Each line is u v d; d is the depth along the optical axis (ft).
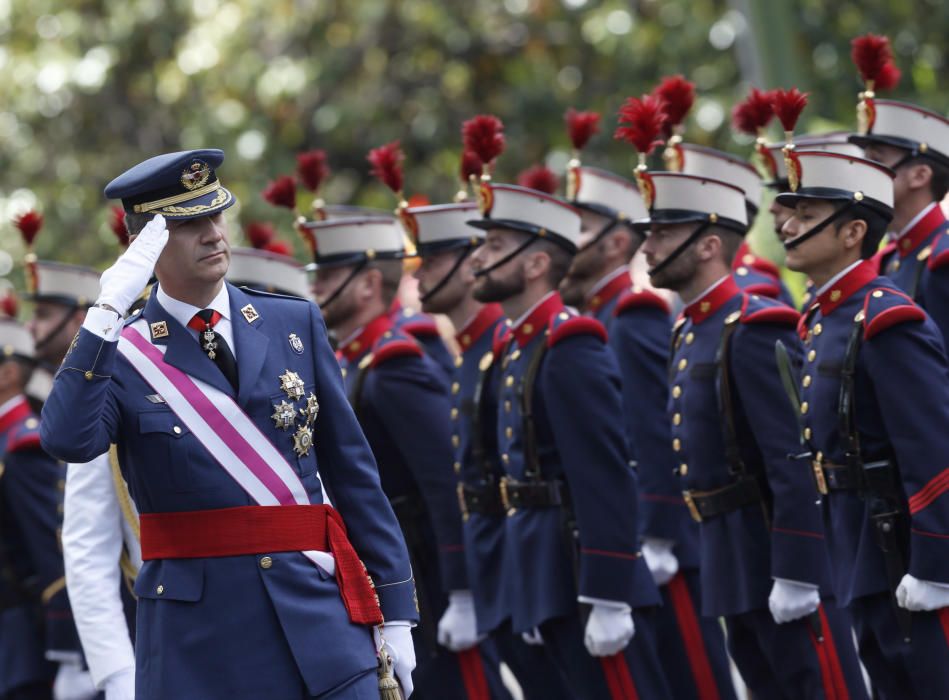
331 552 51.21
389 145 81.56
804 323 66.44
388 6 168.66
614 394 69.56
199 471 50.24
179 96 167.84
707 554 70.69
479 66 173.88
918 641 60.64
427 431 77.87
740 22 126.82
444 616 78.79
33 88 167.63
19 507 88.43
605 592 68.69
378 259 82.43
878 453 62.23
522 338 73.05
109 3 167.84
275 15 169.17
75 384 48.65
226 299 52.01
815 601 66.74
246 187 162.71
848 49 165.17
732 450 69.15
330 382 52.70
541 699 75.66
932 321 62.23
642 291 81.71
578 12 171.22
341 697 49.65
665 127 81.76
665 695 70.90
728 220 71.61
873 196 64.23
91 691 87.15
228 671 49.62
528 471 71.82
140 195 50.49
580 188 88.74
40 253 168.04
